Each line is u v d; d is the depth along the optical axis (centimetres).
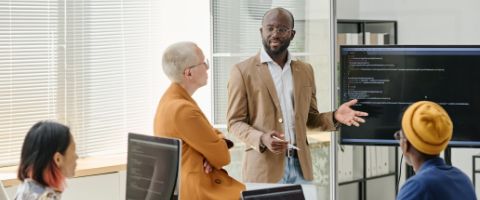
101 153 525
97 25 516
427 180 251
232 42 532
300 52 491
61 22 495
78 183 468
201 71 315
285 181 412
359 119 407
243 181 418
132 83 542
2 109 472
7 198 315
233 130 408
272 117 410
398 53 416
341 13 500
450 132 259
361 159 507
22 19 476
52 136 251
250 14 523
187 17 565
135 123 546
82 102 511
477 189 461
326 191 482
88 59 512
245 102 412
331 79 470
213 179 308
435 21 476
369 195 513
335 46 469
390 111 420
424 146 255
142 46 547
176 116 298
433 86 413
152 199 266
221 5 535
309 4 486
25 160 250
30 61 482
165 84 561
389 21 493
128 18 536
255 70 413
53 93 495
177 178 257
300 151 412
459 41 468
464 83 410
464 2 464
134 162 278
